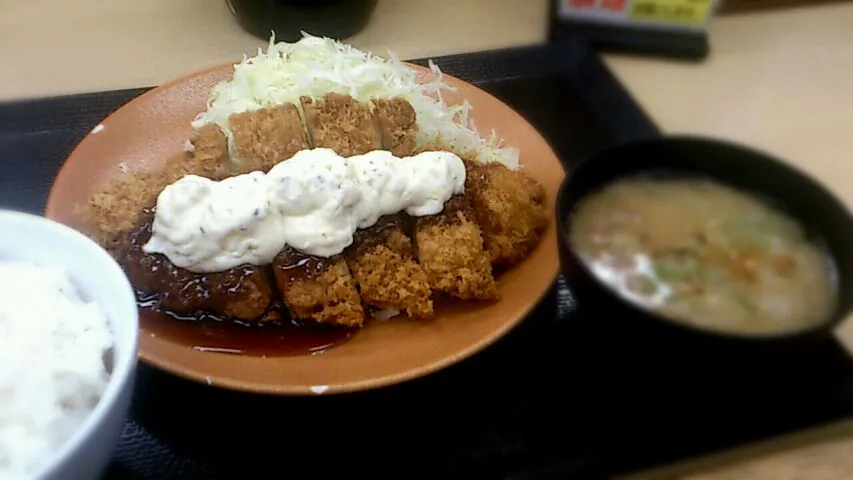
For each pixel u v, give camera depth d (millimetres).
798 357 276
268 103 403
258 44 486
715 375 265
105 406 195
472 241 336
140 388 297
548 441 287
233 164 373
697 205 296
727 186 303
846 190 406
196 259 310
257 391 275
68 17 491
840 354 314
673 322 243
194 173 347
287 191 316
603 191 300
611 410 296
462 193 359
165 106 399
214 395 297
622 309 254
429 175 343
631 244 282
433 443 286
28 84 440
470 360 317
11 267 237
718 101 467
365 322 325
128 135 380
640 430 288
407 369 290
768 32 519
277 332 317
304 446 283
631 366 287
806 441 295
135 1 510
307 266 320
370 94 414
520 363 316
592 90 462
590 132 435
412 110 395
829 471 286
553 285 342
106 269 231
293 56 428
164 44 479
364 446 284
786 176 291
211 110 396
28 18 486
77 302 234
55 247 241
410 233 359
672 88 476
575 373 311
